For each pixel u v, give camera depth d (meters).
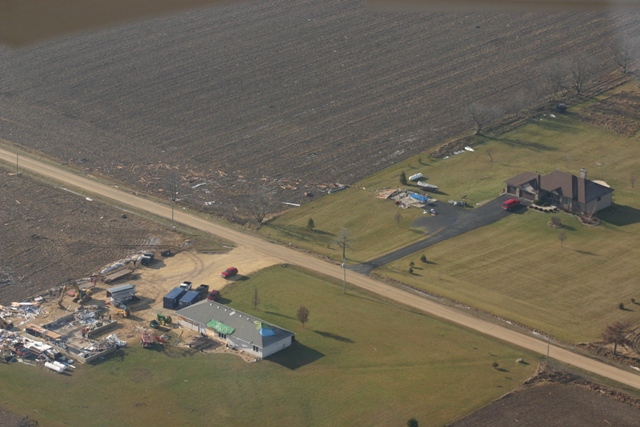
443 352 91.25
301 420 78.62
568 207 128.00
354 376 86.56
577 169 145.12
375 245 119.88
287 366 88.50
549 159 149.62
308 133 166.38
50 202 135.25
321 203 134.75
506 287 106.62
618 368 88.25
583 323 97.88
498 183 139.25
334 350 91.94
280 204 134.75
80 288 105.12
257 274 110.81
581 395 82.50
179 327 97.44
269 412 80.00
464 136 161.00
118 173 148.38
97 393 83.38
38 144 161.38
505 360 89.62
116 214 131.12
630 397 82.31
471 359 89.75
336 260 115.31
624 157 150.25
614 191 136.12
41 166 150.50
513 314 100.00
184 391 83.75
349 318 99.12
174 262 115.06
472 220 126.25
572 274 109.69
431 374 86.75
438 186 139.12
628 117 167.12
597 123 165.12
